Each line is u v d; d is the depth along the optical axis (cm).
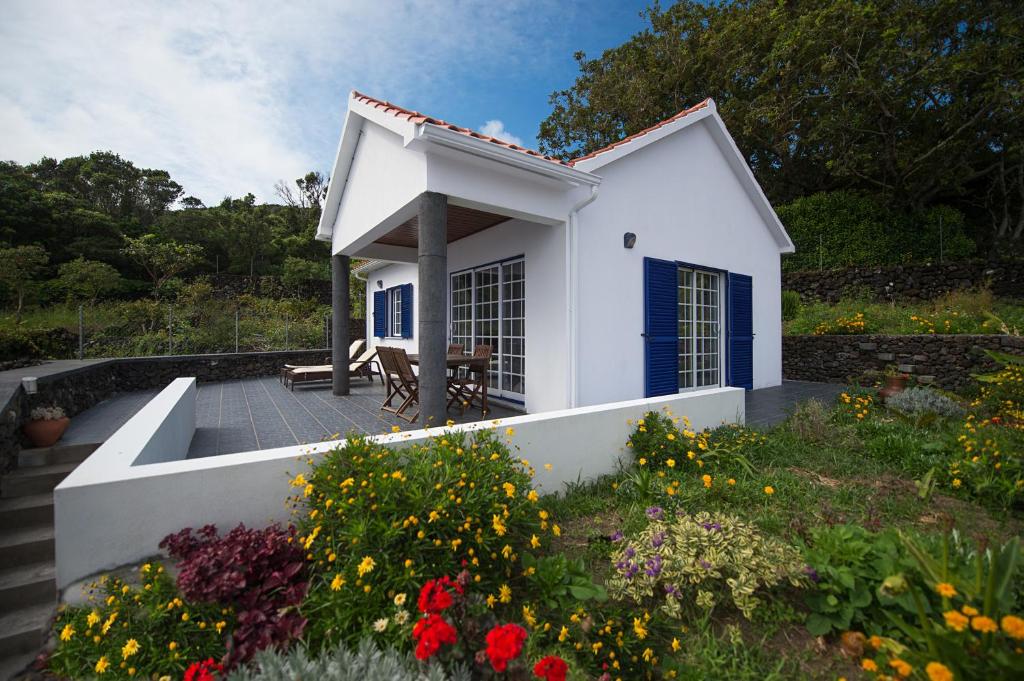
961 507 325
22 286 1305
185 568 184
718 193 788
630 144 618
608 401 607
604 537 275
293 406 688
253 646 167
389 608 184
